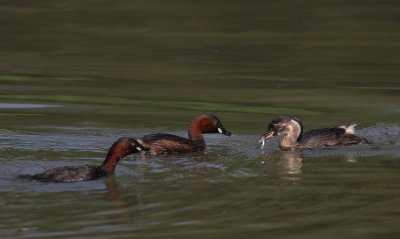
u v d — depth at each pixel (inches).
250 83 1010.1
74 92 956.6
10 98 924.0
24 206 555.5
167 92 962.7
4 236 503.5
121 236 506.6
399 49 1201.4
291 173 657.6
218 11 1444.4
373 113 874.8
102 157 693.9
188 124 825.5
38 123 814.5
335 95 955.3
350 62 1127.6
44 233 508.7
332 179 641.0
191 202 572.7
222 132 761.0
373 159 706.8
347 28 1333.7
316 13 1428.4
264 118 856.9
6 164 661.3
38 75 1043.3
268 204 574.6
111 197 578.9
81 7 1464.1
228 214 550.9
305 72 1074.1
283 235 515.2
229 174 651.5
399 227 530.0
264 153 730.8
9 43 1227.9
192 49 1203.2
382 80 1029.8
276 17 1405.0
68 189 595.5
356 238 512.1
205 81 1019.3
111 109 880.3
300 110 887.7
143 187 607.5
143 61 1131.3
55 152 707.4
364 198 589.0
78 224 525.0
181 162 689.6
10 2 1486.2
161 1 1509.6
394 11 1439.5
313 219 543.5
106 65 1107.3
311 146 749.9
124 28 1326.3
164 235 511.2
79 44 1227.2
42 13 1413.6
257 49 1203.2
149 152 713.0
